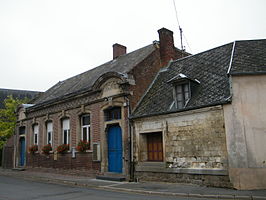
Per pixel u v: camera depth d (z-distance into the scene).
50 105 19.53
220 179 10.15
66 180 14.09
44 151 19.25
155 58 15.98
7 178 16.95
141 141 13.20
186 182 11.16
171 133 11.97
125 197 9.18
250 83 10.34
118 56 20.66
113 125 14.84
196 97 11.61
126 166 13.43
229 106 10.22
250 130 9.95
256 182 9.58
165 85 14.31
